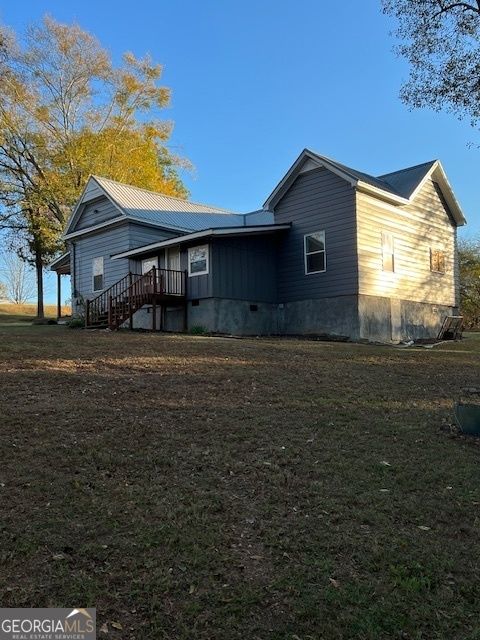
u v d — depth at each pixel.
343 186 15.77
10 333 12.68
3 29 26.94
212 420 5.82
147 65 30.81
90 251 21.70
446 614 2.73
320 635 2.52
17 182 28.38
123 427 5.33
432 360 11.24
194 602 2.71
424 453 5.21
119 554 3.09
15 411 5.56
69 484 3.97
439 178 19.16
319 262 16.36
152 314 16.70
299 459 4.83
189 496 3.93
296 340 14.34
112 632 2.46
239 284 16.39
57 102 28.80
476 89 12.80
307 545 3.33
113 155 29.53
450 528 3.70
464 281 32.62
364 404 6.98
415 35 13.09
